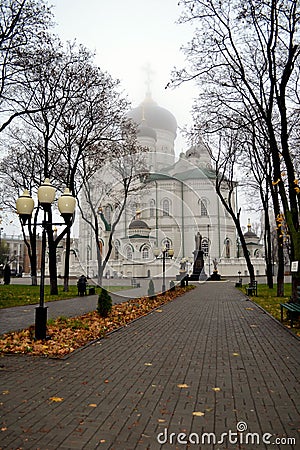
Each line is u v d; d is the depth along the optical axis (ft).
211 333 32.32
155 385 17.87
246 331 33.40
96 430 12.96
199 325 36.86
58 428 13.10
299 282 41.09
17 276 196.85
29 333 29.53
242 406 15.17
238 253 195.00
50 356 23.38
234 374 19.76
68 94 66.18
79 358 23.16
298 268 40.81
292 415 14.30
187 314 45.75
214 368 20.95
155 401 15.70
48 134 70.64
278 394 16.65
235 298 69.62
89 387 17.49
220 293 82.84
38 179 89.10
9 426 13.25
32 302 59.98
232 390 17.16
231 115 63.46
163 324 37.45
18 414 14.29
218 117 54.08
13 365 21.38
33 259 107.96
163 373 19.92
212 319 41.24
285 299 63.67
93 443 12.07
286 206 43.47
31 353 23.86
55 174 80.18
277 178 46.37
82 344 27.04
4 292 77.92
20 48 49.01
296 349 25.96
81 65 67.62
